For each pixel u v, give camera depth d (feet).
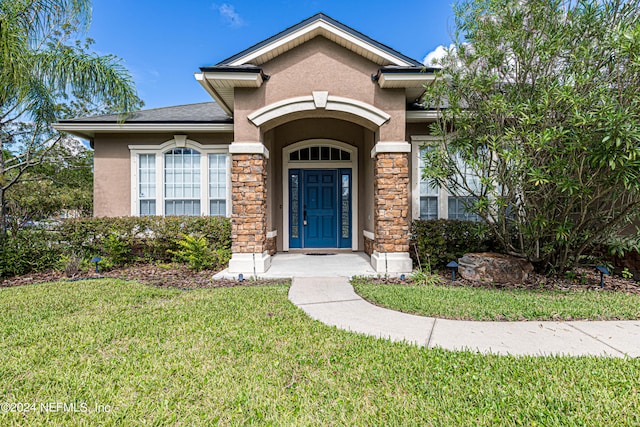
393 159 25.46
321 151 37.73
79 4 25.39
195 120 32.19
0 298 17.76
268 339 12.35
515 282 21.43
